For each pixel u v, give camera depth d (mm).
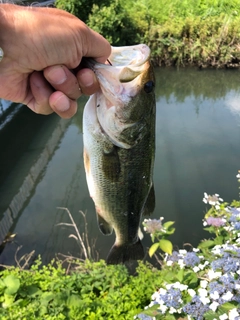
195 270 456
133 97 280
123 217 322
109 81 267
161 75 2330
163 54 2441
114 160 294
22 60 228
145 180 316
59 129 1546
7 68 235
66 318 547
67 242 869
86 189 1105
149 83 284
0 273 651
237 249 455
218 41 2363
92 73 256
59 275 664
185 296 432
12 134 1460
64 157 1316
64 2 2160
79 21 240
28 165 1260
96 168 299
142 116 290
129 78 262
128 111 281
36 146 1393
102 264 680
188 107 1771
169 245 530
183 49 2406
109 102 281
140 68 265
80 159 1301
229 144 1344
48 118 1647
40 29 219
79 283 619
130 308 556
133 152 299
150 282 600
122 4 2533
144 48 269
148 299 573
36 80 255
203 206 980
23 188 1127
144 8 2582
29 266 793
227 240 544
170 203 999
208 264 472
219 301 389
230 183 1094
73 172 1212
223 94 1986
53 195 1082
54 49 227
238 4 2676
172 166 1198
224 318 371
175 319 404
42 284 626
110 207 313
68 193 1089
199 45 2375
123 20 2365
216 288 397
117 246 343
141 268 651
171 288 435
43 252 838
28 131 1506
